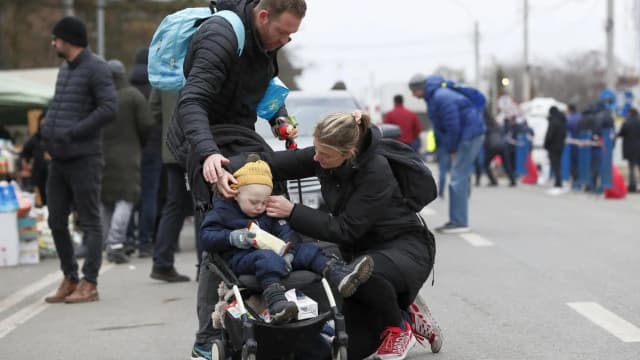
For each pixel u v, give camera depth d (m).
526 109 47.62
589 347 7.05
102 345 7.42
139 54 13.87
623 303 8.76
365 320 6.05
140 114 12.62
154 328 8.05
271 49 5.87
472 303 8.86
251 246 5.33
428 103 15.02
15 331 8.01
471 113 14.92
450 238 14.28
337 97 13.99
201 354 6.15
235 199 5.43
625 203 22.06
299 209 5.62
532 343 7.21
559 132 26.66
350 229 5.75
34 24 38.22
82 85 9.01
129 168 12.64
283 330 5.20
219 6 5.90
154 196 13.29
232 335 5.40
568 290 9.48
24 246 12.70
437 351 6.92
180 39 5.90
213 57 5.58
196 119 5.49
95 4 39.19
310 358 5.47
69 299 9.34
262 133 12.41
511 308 8.59
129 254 13.73
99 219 9.38
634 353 6.85
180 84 5.96
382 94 56.19
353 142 5.61
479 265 11.32
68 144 8.93
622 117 33.03
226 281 5.39
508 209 20.22
